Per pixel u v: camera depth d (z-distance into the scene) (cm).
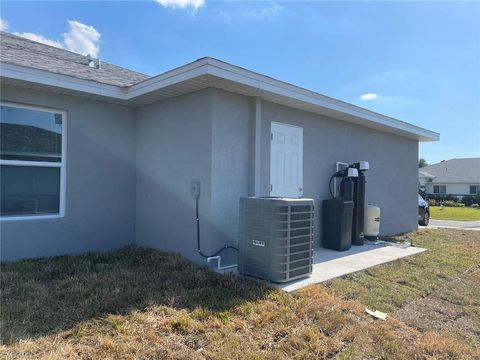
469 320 438
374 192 970
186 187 583
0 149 544
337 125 840
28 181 571
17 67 504
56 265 520
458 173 4469
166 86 549
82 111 623
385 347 329
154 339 308
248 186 603
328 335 341
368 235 858
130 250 621
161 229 631
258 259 482
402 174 1099
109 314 349
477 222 1842
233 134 580
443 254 759
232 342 310
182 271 500
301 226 488
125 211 680
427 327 401
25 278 454
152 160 655
